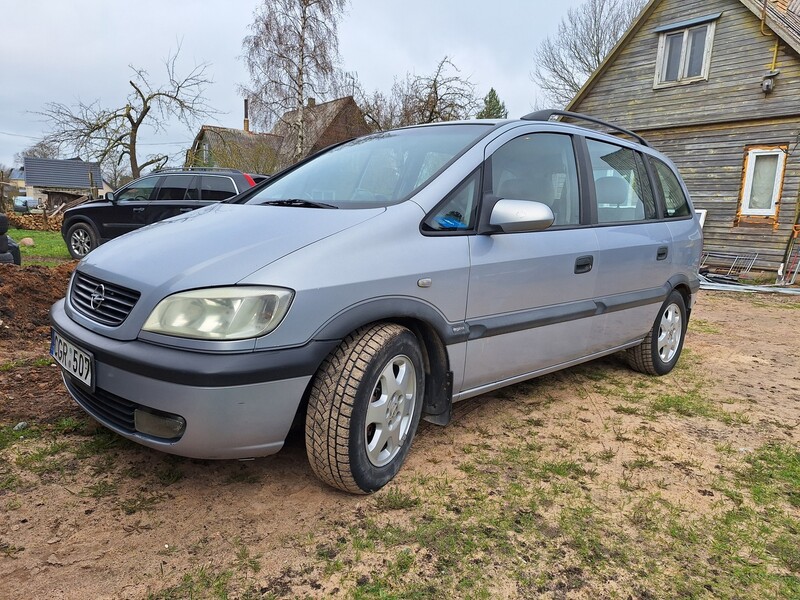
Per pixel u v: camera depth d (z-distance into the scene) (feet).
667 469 9.12
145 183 31.65
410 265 7.81
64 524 6.80
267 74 69.72
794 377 14.97
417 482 8.22
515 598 6.01
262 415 6.64
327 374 7.16
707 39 42.24
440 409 8.73
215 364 6.29
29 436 8.87
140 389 6.64
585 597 6.10
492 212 8.82
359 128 87.40
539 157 10.53
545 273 9.95
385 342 7.45
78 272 8.44
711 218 42.96
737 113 40.88
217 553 6.45
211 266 6.84
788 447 10.21
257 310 6.50
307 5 68.85
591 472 8.84
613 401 12.23
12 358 12.67
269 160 76.02
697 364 15.92
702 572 6.61
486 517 7.43
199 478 8.01
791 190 38.50
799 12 44.16
